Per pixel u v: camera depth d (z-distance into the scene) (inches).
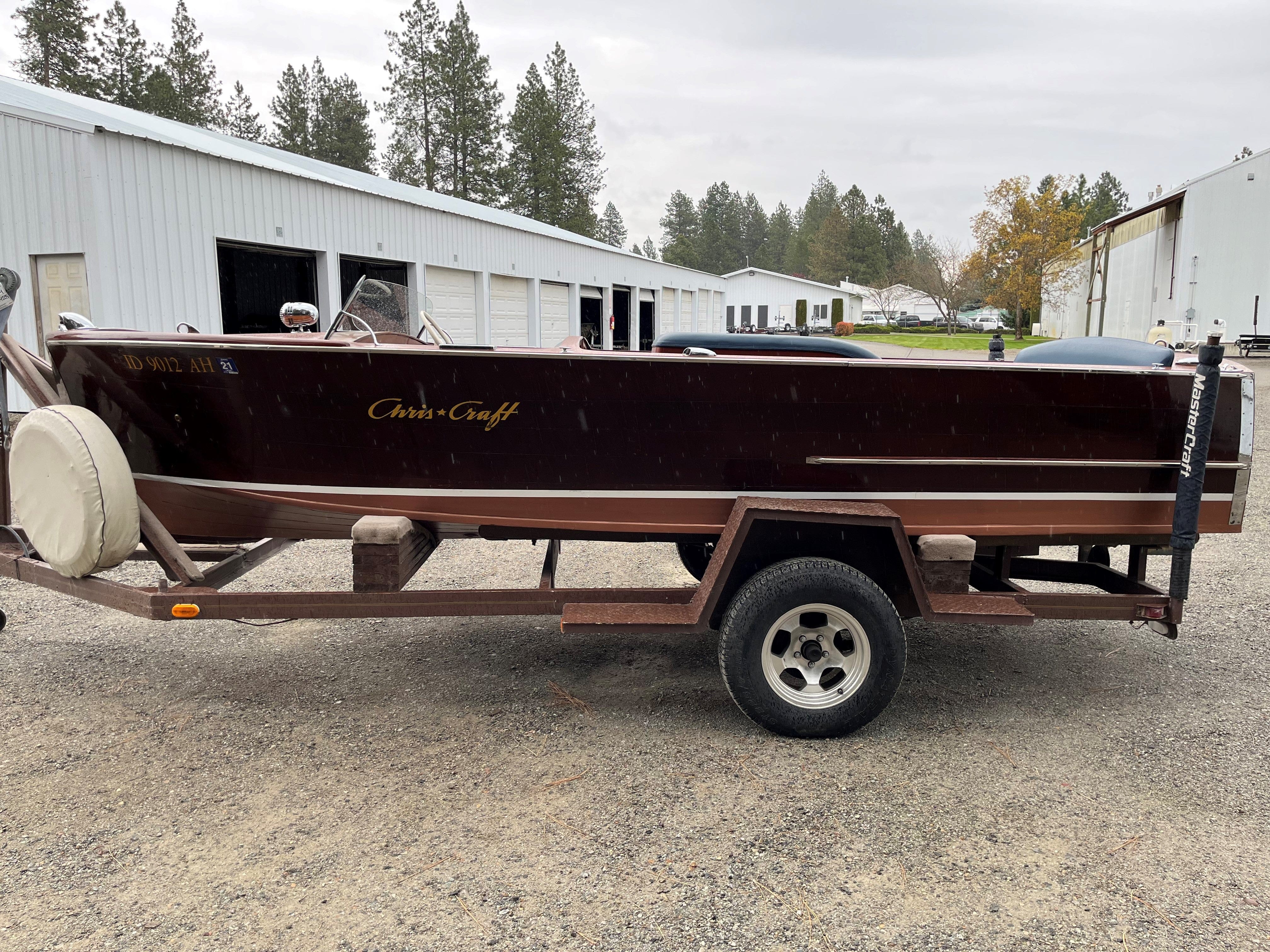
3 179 406.0
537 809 107.7
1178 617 135.2
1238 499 140.9
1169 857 98.3
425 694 144.4
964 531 137.1
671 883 92.7
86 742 125.4
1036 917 87.4
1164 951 82.6
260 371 126.0
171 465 137.8
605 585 207.5
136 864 95.8
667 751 124.0
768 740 127.7
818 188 4382.4
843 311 2137.1
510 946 82.8
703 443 130.3
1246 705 142.4
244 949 82.2
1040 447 133.6
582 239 1086.4
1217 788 114.3
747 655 122.1
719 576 124.2
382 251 594.2
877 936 84.4
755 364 125.0
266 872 94.4
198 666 155.7
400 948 82.4
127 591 131.3
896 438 131.3
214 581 145.4
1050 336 1871.3
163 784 113.7
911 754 123.6
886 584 133.8
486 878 93.5
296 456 132.9
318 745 125.3
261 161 525.3
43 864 95.7
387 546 128.9
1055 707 141.0
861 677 124.3
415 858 97.2
